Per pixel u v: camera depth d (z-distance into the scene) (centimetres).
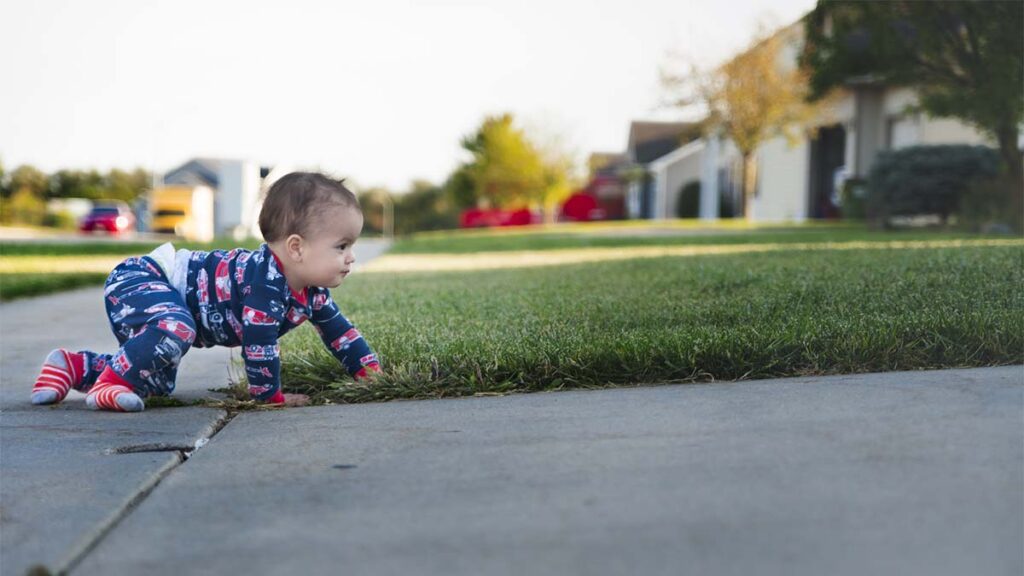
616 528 143
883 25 1143
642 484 164
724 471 169
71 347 420
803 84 2169
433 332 351
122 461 205
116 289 281
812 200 2414
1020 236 1005
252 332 270
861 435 189
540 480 170
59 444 222
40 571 136
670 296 436
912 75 1173
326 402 272
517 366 275
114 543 149
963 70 1137
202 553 142
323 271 273
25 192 4894
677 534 139
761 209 2673
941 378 247
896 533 136
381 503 162
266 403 272
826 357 276
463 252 1304
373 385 273
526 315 397
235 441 217
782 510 147
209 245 1480
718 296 421
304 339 368
